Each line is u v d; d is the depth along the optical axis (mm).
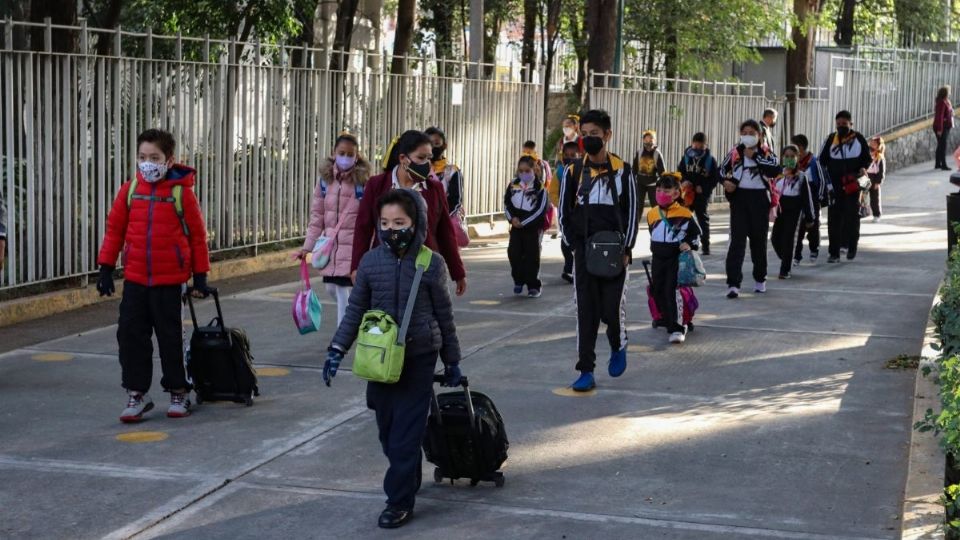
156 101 14609
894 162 35188
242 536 6441
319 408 9117
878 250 19641
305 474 7500
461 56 30891
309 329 10266
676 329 11602
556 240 20672
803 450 8000
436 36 30984
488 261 17922
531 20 30969
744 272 16844
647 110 26281
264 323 12625
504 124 22609
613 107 24953
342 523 6641
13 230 12586
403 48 23938
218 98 15719
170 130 14859
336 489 7215
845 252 19266
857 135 17922
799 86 32219
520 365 10633
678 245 11586
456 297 14453
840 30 40156
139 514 6770
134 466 7645
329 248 10719
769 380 10109
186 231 8758
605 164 9461
